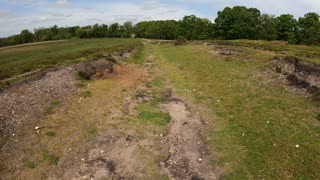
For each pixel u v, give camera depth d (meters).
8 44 100.75
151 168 12.61
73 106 17.92
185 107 20.00
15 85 19.92
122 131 15.70
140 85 24.78
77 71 24.59
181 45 56.25
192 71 30.28
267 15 80.69
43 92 19.16
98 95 20.48
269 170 12.38
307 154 13.36
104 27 120.31
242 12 76.75
